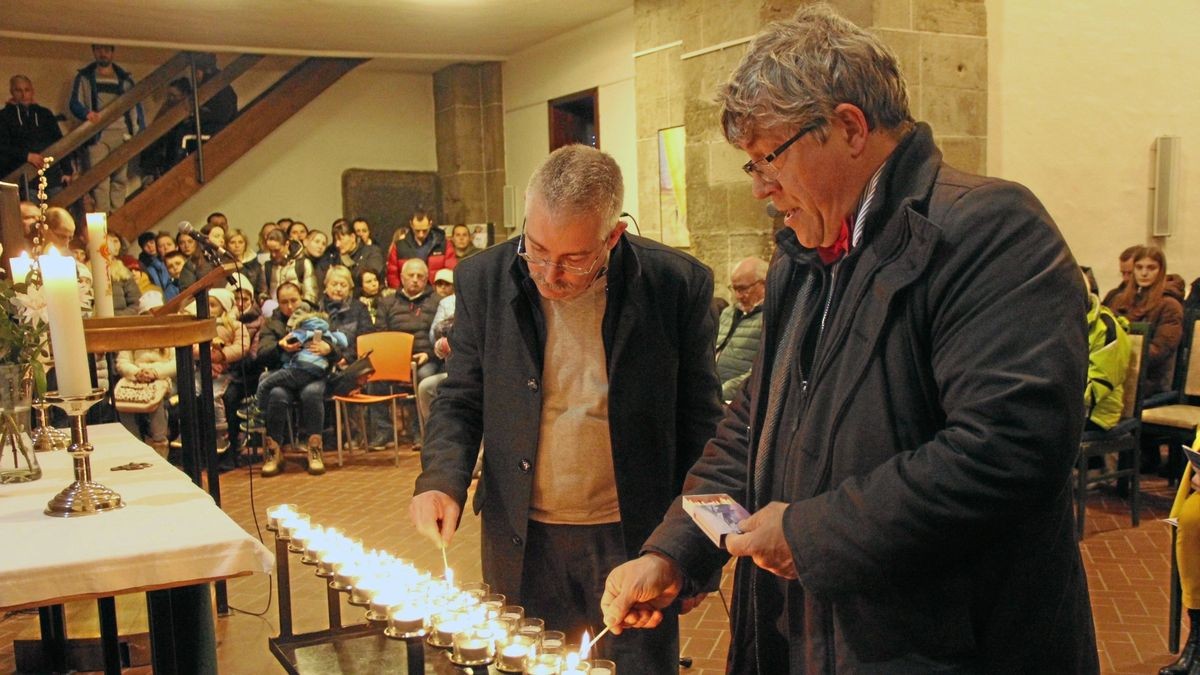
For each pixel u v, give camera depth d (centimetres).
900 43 633
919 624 130
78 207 984
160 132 991
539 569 220
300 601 453
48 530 216
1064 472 119
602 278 212
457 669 185
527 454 215
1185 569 351
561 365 215
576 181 189
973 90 663
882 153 138
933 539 121
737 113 139
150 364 714
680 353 225
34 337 267
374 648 198
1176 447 632
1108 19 705
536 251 196
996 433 118
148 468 275
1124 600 440
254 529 584
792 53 135
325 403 816
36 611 446
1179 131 735
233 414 761
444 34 998
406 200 1213
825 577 127
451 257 994
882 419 132
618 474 214
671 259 223
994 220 125
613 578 164
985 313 122
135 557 201
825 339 141
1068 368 118
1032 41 683
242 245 930
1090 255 719
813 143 135
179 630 223
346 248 982
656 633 214
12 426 261
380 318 841
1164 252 738
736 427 176
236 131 1062
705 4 705
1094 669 138
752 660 162
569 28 988
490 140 1162
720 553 167
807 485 140
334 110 1175
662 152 865
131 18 894
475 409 231
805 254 150
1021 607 130
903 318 131
